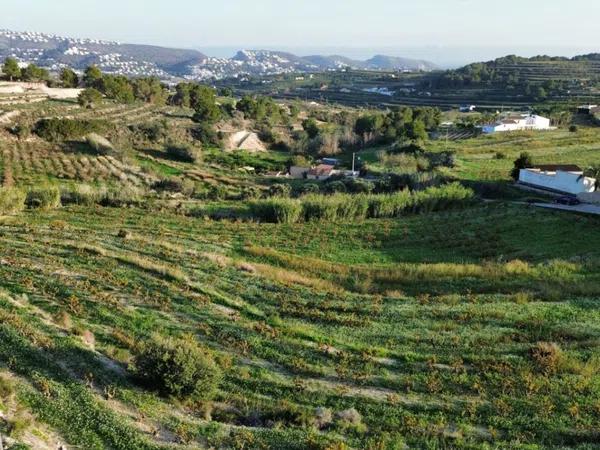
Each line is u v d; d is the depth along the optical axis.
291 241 50.66
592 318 27.94
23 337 20.92
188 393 19.03
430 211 64.62
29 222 46.09
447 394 20.80
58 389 18.02
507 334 26.06
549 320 27.72
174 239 45.47
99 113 125.88
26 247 34.34
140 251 36.78
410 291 34.94
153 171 92.06
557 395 20.59
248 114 167.25
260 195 76.50
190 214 60.00
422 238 52.50
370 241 51.59
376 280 37.59
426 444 17.62
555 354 23.30
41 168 82.94
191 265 34.56
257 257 42.88
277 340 24.62
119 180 83.00
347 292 32.72
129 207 61.09
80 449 15.54
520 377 21.83
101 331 23.59
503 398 20.39
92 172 84.75
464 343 25.05
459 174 79.50
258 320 27.14
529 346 24.67
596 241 49.28
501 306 29.86
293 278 35.09
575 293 32.38
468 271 38.44
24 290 26.72
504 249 48.31
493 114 157.50
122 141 105.81
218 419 18.59
